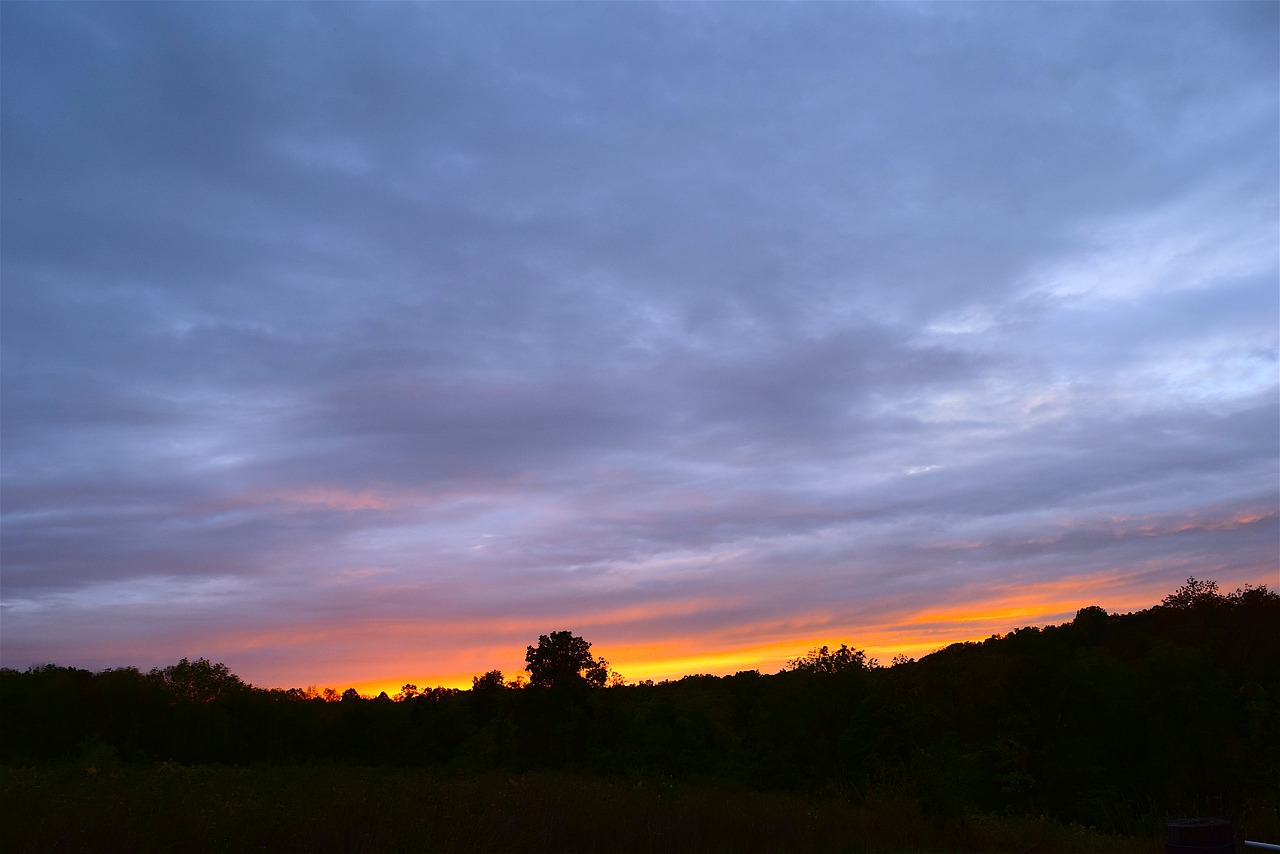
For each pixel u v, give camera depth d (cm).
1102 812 3669
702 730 5084
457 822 1405
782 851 1605
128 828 1255
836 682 4856
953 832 1847
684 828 1575
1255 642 4612
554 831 1490
